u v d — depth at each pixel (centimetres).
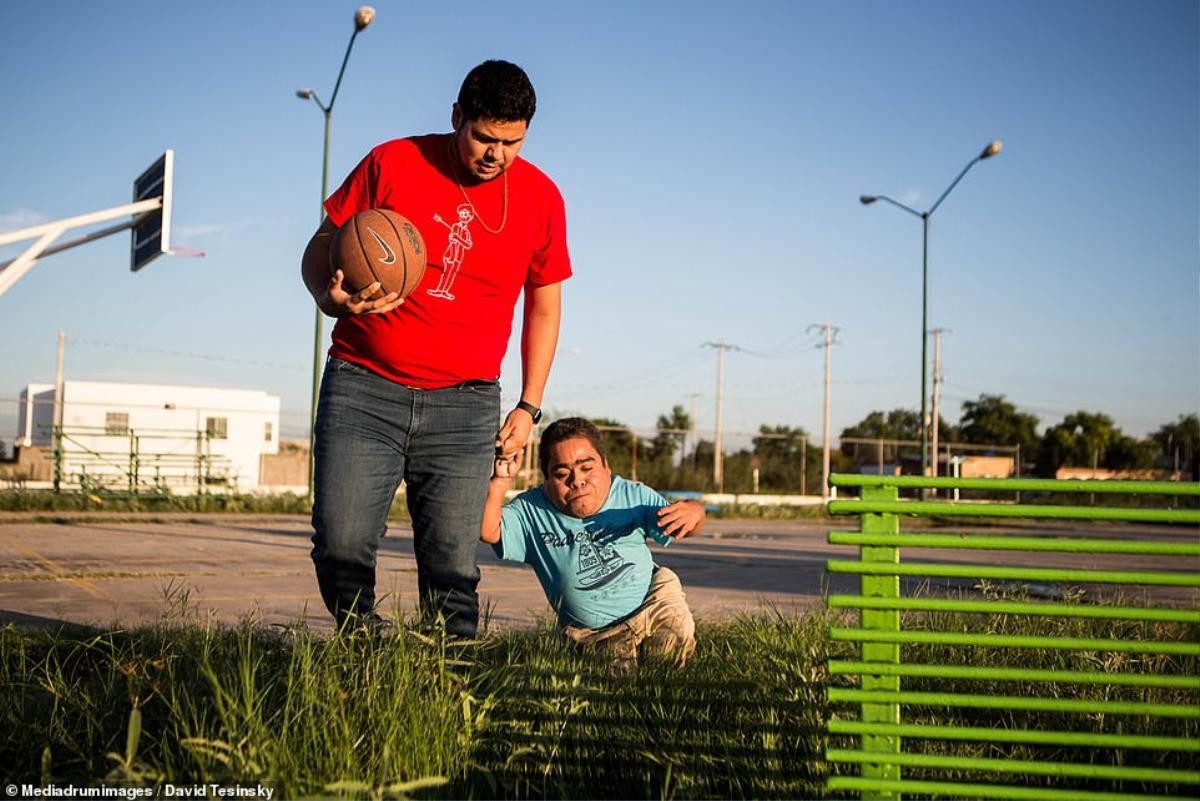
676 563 1380
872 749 271
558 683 373
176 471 4181
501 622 709
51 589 888
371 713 317
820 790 318
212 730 315
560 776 329
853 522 3472
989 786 264
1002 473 6297
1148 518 263
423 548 422
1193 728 370
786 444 5444
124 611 743
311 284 405
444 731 325
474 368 410
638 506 470
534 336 446
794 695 377
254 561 1212
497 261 405
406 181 399
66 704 368
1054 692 429
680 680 382
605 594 460
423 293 396
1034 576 267
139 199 1681
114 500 2423
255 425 4653
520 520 471
